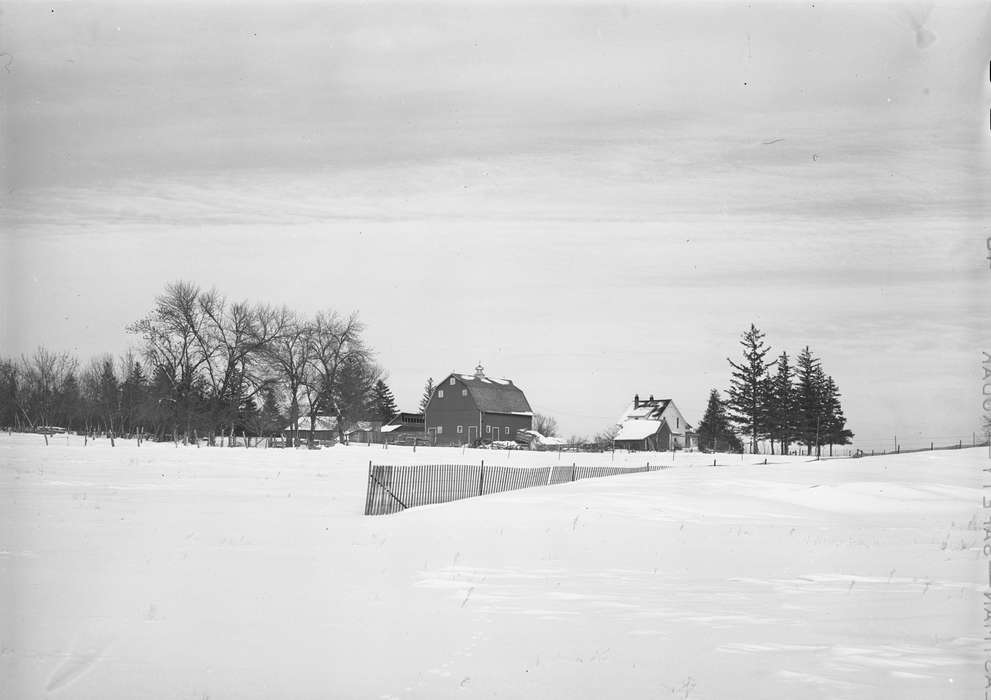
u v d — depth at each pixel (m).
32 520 21.75
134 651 9.87
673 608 12.59
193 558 16.34
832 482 34.00
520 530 21.22
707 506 26.77
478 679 8.97
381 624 11.32
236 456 60.91
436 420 125.25
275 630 10.91
